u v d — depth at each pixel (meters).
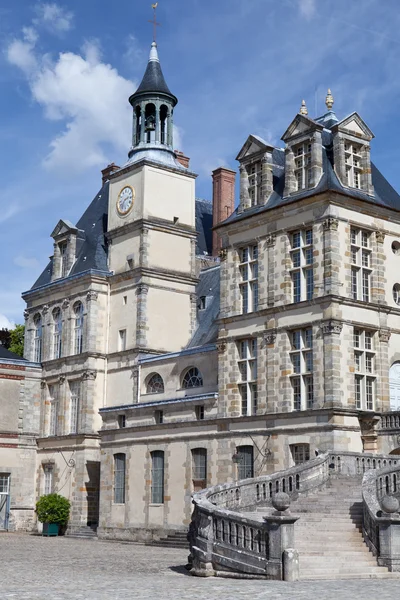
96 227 60.91
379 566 24.92
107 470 50.78
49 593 18.48
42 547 40.00
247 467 41.56
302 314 39.94
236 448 42.12
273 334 41.19
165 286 55.41
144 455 48.09
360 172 42.06
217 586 20.58
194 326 56.34
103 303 56.62
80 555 34.25
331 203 39.50
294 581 22.38
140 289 54.25
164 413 47.69
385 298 41.03
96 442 54.91
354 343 39.44
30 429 59.12
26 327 62.69
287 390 40.00
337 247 39.34
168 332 54.97
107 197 62.59
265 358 41.44
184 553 36.56
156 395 51.03
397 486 30.67
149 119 59.06
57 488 56.41
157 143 58.22
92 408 55.06
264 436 40.59
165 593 18.53
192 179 58.28
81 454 54.50
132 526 47.97
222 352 44.03
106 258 58.22
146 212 55.34
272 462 39.91
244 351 43.19
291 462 39.25
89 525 53.78
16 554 34.19
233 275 44.25
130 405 50.12
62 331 58.59
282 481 32.34
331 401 37.69
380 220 41.66
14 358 59.88
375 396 39.75
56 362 58.47
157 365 51.53
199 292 58.22
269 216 42.38
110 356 55.69
